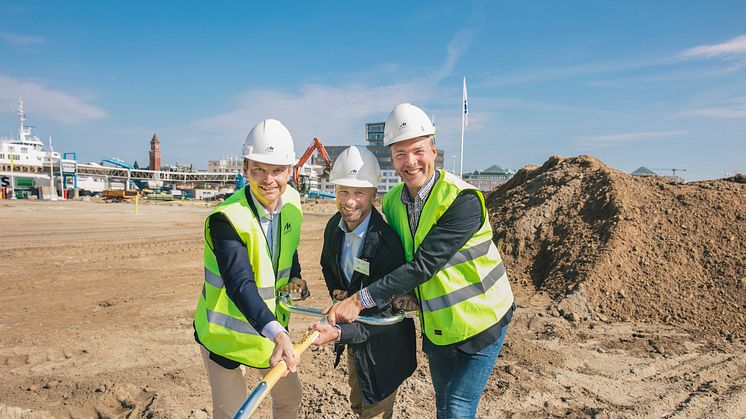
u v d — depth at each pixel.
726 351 5.34
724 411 4.00
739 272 6.93
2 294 8.44
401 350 2.72
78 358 5.40
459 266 2.57
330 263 2.92
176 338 6.11
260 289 2.54
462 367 2.60
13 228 19.75
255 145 2.48
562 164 11.53
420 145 2.48
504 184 14.11
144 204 48.62
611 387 4.48
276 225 2.71
